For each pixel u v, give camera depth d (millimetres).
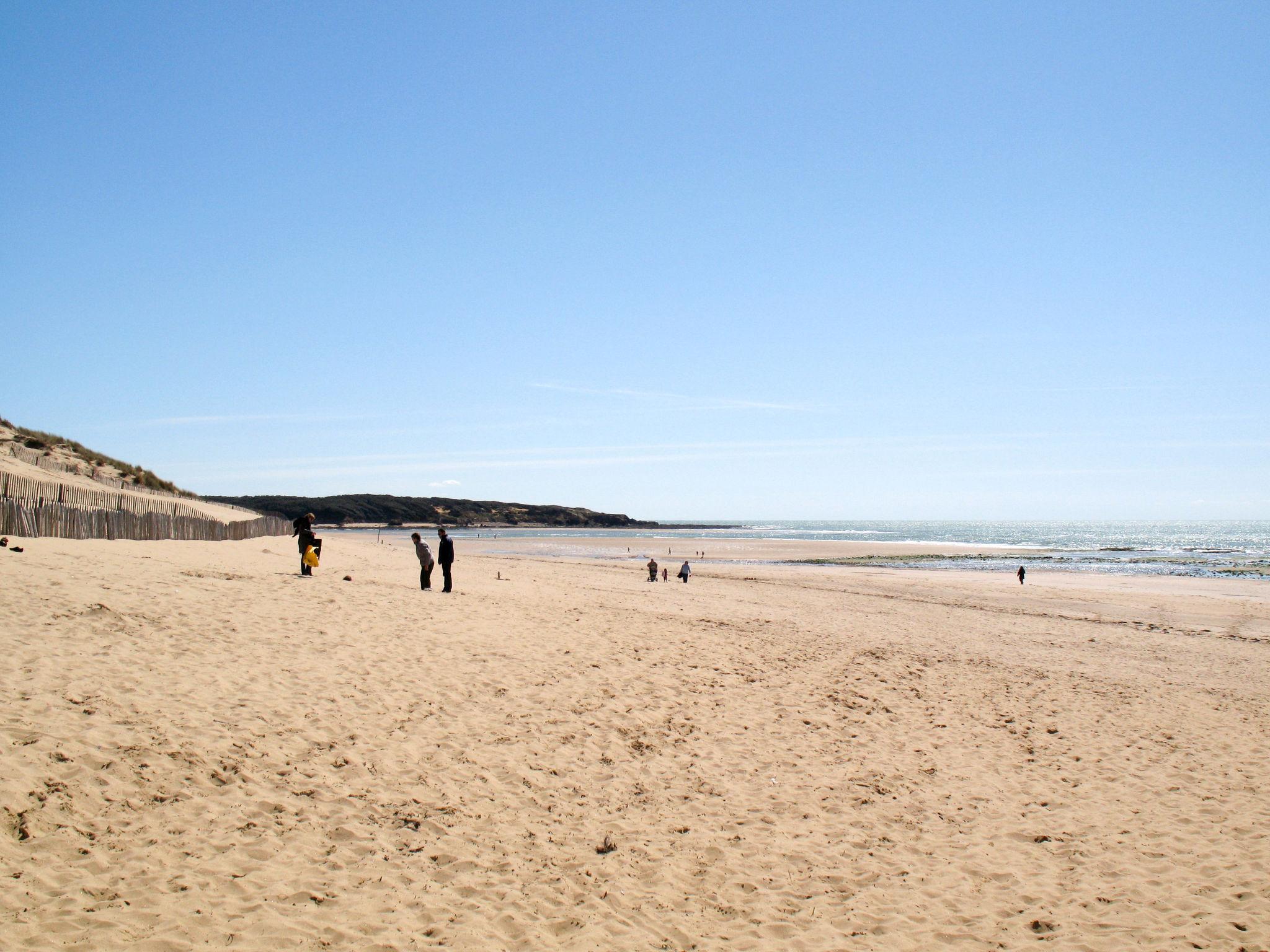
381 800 7922
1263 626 30344
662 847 7969
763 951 6348
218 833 6770
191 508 48594
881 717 13133
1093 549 100750
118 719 8203
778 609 27547
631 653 15336
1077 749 12211
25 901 5375
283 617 13969
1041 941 6734
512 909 6508
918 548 98500
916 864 8109
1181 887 7793
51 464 38781
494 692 11602
